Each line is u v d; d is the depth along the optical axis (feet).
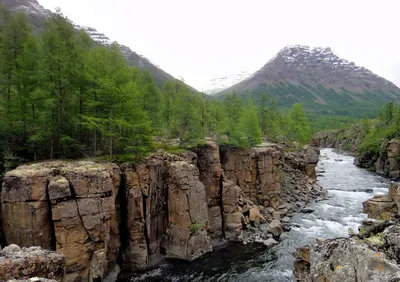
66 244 86.43
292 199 192.44
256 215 152.25
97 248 92.58
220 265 113.09
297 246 128.47
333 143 609.83
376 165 317.63
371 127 490.90
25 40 119.55
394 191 108.99
